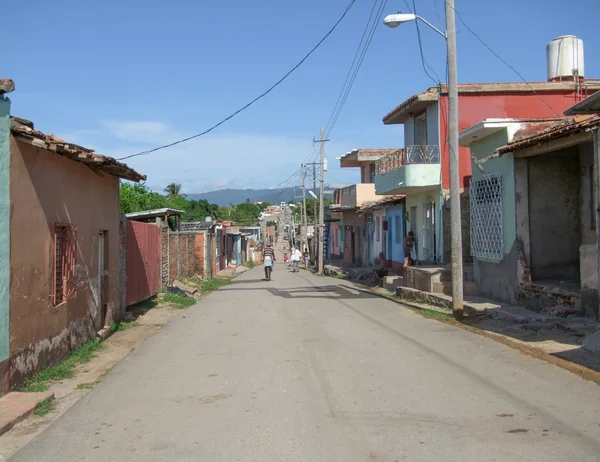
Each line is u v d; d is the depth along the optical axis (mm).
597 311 10625
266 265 31094
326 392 7004
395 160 22953
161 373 8492
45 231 8492
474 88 21141
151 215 20922
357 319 13812
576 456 4699
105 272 12570
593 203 13328
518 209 13750
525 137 13617
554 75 21766
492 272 15297
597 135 9828
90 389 7707
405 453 4895
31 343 7926
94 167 10844
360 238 38156
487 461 4648
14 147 7406
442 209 21062
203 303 19281
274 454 5004
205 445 5320
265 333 12016
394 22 13297
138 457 5090
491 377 7473
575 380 7172
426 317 13922
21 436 5844
